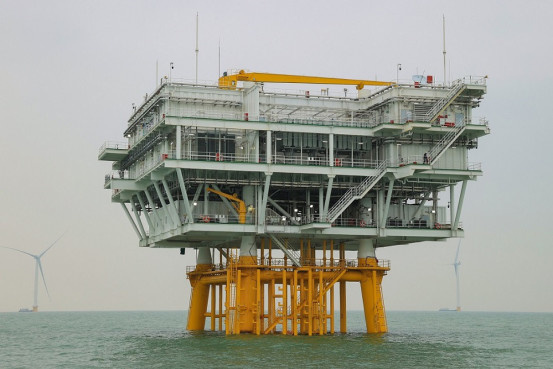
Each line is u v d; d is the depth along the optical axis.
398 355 95.00
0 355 107.19
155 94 107.75
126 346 112.88
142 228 122.31
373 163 106.56
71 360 97.75
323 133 104.50
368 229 106.31
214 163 99.62
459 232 109.12
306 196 107.94
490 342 126.75
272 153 104.56
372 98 110.88
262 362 87.38
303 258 109.38
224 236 108.06
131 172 122.62
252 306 106.75
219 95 106.94
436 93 107.31
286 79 113.75
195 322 125.38
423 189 110.25
